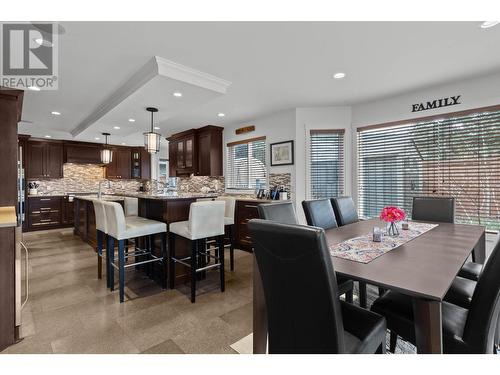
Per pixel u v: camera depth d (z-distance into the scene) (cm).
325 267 90
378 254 144
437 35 206
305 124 402
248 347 175
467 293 160
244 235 434
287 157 414
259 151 470
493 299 104
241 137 498
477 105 289
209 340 183
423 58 245
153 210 319
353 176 392
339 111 396
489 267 107
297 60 247
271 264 105
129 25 189
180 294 264
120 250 247
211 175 520
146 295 261
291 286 100
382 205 366
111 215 257
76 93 329
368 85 311
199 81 269
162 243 287
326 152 402
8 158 214
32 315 218
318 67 263
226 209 341
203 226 255
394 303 141
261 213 193
